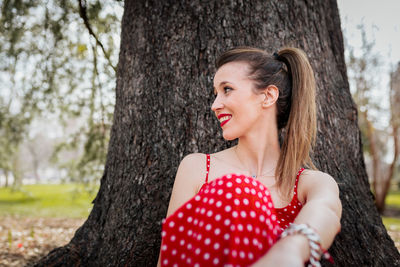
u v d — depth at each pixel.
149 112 1.98
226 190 1.05
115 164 2.09
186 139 1.91
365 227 1.86
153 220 1.82
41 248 4.20
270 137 1.48
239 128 1.39
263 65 1.42
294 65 1.51
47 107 5.32
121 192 1.95
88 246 2.01
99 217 2.07
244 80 1.39
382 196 13.68
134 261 1.76
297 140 1.43
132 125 2.02
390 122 12.59
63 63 4.84
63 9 4.08
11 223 7.34
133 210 1.86
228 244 1.00
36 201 14.04
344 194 1.88
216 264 1.00
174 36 2.02
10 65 4.55
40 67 4.56
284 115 1.54
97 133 5.00
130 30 2.18
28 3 3.92
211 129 1.91
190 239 1.07
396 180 26.34
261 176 1.44
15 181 14.88
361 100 11.22
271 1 2.04
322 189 1.21
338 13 2.47
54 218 8.58
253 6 2.01
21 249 4.08
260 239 1.02
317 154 1.92
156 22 2.06
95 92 4.46
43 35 4.29
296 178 1.37
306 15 2.12
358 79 10.55
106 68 4.22
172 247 1.09
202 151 1.89
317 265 0.94
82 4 3.63
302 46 2.05
